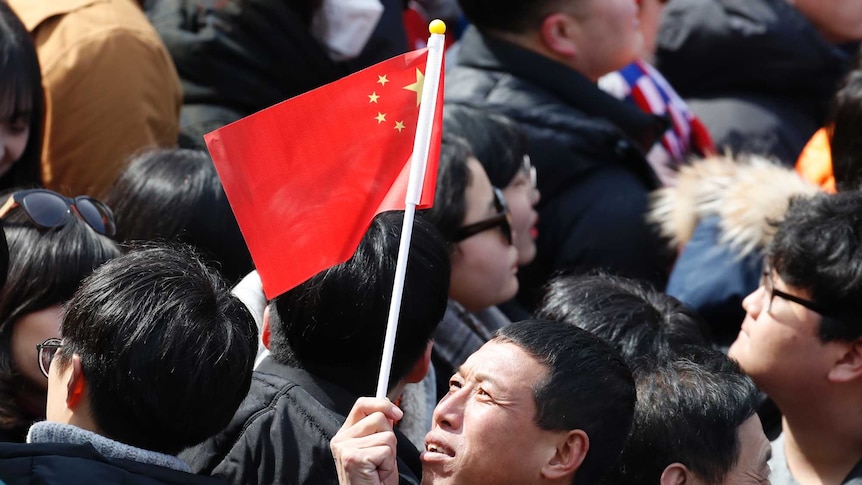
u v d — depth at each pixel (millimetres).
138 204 7883
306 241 5785
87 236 6852
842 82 9555
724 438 5977
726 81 12734
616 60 10773
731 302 9000
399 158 5820
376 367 6230
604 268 9523
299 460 5848
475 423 5184
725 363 6504
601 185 10008
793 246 7016
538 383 5176
